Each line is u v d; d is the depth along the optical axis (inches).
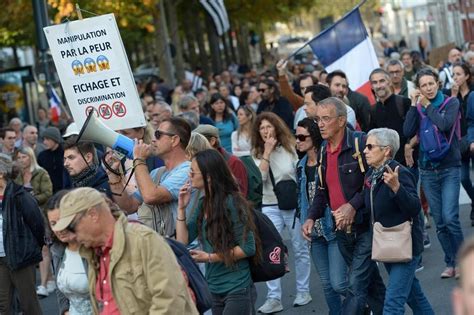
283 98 832.3
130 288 318.7
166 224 442.3
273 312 585.9
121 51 485.7
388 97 646.5
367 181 452.8
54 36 490.0
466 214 796.6
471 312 175.9
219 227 402.3
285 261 425.4
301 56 3722.9
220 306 414.0
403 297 453.1
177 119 445.7
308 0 2731.3
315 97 534.3
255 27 3457.2
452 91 711.1
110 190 449.4
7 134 850.1
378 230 447.8
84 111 494.0
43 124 1343.5
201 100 1315.2
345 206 454.6
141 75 2935.5
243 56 3412.9
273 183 587.8
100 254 326.3
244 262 412.2
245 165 525.0
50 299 716.7
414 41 2556.6
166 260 319.9
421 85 577.6
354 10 852.0
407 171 447.8
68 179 673.6
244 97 1189.1
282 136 585.3
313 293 623.8
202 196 409.7
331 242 474.9
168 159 447.8
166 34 1918.1
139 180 431.2
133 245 319.0
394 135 447.8
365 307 467.5
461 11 2554.1
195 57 2679.6
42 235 558.6
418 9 2450.8
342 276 471.5
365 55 853.2
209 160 402.3
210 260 405.7
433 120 575.8
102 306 329.1
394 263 451.8
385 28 3070.9
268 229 414.6
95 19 485.7
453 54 1006.4
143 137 502.3
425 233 696.4
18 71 1628.9
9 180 555.2
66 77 492.7
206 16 2691.9
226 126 880.3
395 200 444.1
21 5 1571.1
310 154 502.0
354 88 856.3
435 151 578.2
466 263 177.0
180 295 319.3
